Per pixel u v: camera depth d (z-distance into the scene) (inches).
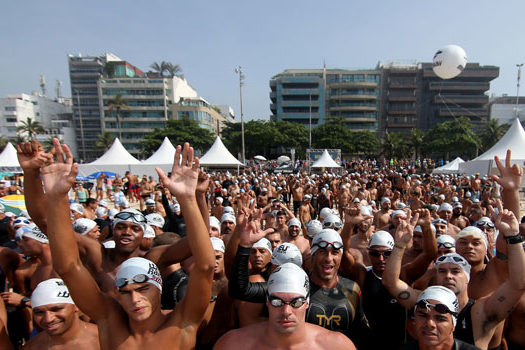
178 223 242.5
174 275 134.8
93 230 180.2
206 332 117.6
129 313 77.8
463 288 111.3
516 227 102.3
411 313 108.9
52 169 75.9
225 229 235.3
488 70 2785.4
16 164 898.7
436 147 2188.7
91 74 3161.9
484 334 102.3
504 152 793.6
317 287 113.5
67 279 77.3
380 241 132.5
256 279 130.3
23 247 137.1
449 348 85.3
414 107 2933.1
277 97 3117.6
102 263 131.2
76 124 3181.6
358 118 2965.1
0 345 98.0
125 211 131.7
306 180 742.5
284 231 244.5
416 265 143.8
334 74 3080.7
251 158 2223.2
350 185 612.1
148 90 3026.6
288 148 2495.1
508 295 99.8
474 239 137.5
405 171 1205.7
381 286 128.0
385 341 119.5
